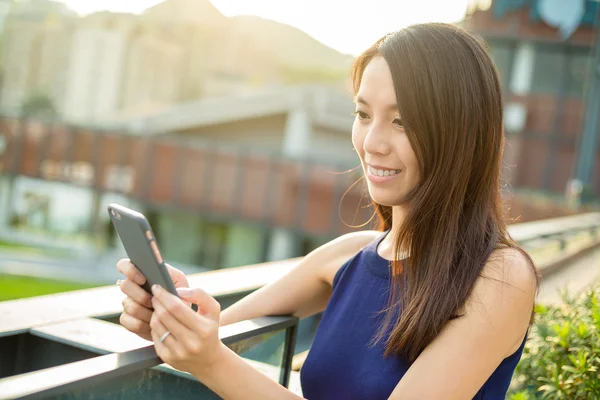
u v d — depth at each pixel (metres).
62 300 1.73
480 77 1.27
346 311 1.43
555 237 7.21
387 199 1.33
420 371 1.20
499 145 1.32
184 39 40.81
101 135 18.06
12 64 33.75
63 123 18.44
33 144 18.69
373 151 1.30
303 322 2.35
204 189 17.16
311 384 1.43
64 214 19.58
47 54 33.97
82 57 33.97
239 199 16.84
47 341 1.35
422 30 1.27
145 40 36.09
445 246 1.27
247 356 1.41
